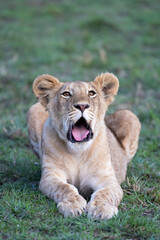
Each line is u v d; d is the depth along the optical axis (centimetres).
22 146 1192
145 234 655
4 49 2252
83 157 825
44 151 845
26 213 714
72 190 749
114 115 1084
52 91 855
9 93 1683
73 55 2162
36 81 851
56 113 820
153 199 812
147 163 1035
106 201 730
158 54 2225
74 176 837
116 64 2028
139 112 1445
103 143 839
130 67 1958
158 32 2628
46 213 716
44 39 2400
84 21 2686
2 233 648
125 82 1778
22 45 2277
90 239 618
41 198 767
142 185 884
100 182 823
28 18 2812
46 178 804
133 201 797
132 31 2638
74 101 772
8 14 2848
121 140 1025
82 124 793
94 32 2592
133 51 2258
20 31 2533
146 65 2000
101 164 831
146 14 2967
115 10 3070
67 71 1933
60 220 677
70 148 818
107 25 2661
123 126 1045
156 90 1720
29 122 1045
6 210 731
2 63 2045
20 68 1967
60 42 2336
